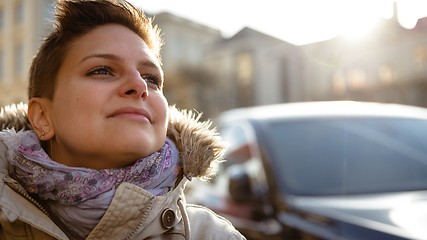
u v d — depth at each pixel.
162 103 1.18
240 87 30.19
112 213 1.07
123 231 1.09
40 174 1.13
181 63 30.41
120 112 1.12
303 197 2.58
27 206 1.12
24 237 1.13
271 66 29.44
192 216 1.23
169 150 1.20
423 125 3.28
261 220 2.67
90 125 1.10
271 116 3.36
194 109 1.39
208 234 1.20
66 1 1.23
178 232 1.14
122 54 1.17
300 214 2.44
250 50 29.94
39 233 1.13
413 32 24.66
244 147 3.26
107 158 1.13
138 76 1.14
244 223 2.81
